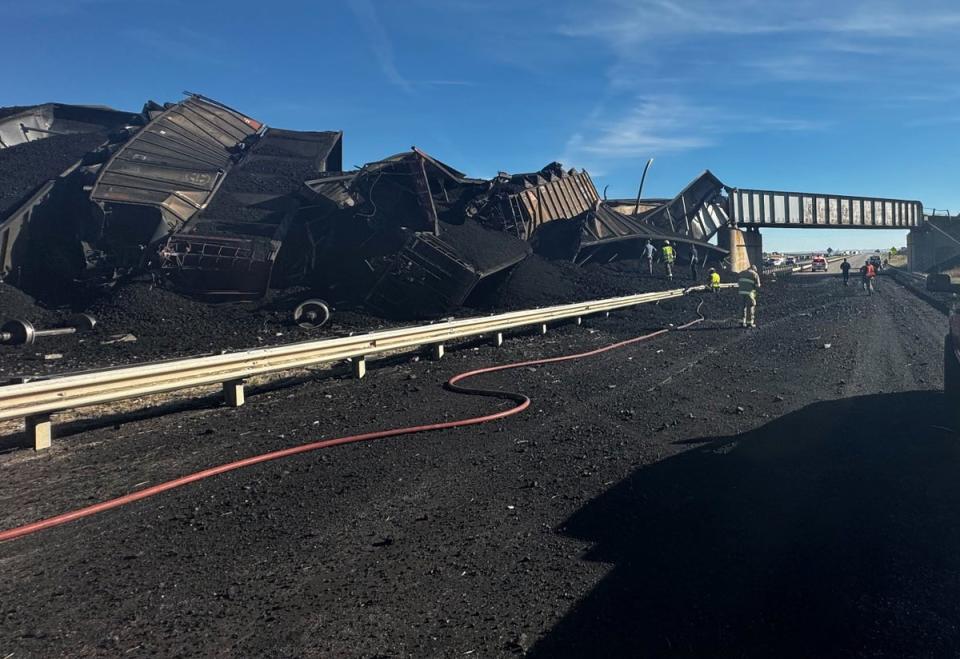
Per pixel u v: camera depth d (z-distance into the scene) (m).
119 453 6.58
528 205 26.59
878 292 30.83
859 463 5.81
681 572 3.86
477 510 4.93
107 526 4.71
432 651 3.07
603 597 3.57
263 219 20.38
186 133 24.00
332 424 7.67
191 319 16.25
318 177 23.36
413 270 18.88
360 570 3.95
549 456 6.26
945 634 3.13
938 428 6.89
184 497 5.30
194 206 20.42
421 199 21.09
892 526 4.43
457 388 9.67
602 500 5.06
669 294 24.80
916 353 12.45
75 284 17.97
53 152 24.08
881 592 3.56
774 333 16.19
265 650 3.09
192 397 9.46
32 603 3.60
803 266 65.81
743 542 4.25
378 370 11.71
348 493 5.32
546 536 4.43
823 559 3.97
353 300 19.22
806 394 8.96
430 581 3.80
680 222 37.44
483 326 14.02
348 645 3.13
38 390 6.41
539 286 23.09
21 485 5.63
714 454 6.23
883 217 50.59
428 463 6.10
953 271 48.56
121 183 19.52
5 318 15.25
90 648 3.13
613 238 30.33
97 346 13.12
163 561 4.11
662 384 9.90
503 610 3.45
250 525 4.68
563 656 3.01
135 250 18.45
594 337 16.05
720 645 3.08
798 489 5.21
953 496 4.95
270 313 17.39
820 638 3.12
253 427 7.59
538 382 10.23
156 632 3.27
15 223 18.19
